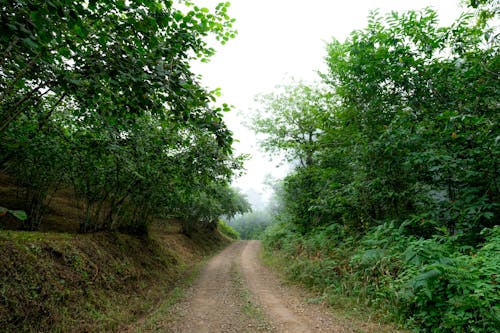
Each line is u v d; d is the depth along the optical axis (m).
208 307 6.45
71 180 8.34
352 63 9.17
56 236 6.98
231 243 34.19
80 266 6.33
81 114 4.78
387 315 4.79
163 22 3.25
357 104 9.46
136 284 8.02
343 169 11.12
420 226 6.84
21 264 4.89
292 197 15.01
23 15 2.47
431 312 4.14
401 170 7.53
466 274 3.98
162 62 3.33
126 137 6.86
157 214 13.09
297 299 6.90
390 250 6.21
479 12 7.34
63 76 3.32
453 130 5.91
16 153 6.36
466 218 5.95
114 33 3.43
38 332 4.21
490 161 5.69
